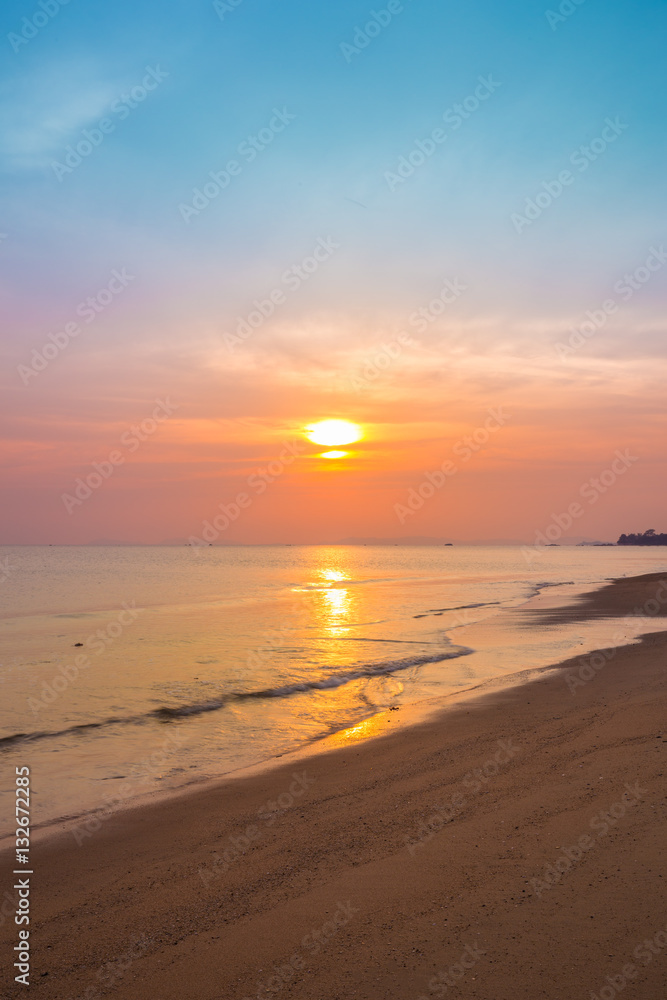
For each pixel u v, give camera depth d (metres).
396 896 5.20
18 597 48.81
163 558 180.12
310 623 30.09
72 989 4.25
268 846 6.60
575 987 3.91
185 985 4.23
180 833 7.23
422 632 26.09
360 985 4.08
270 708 13.91
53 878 6.12
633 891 4.91
